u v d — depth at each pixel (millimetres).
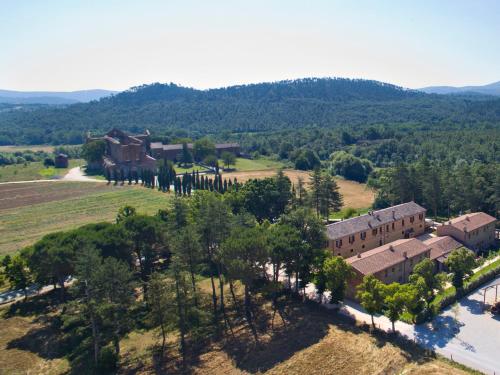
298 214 75625
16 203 156250
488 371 51125
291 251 68000
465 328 61844
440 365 52531
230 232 73688
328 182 115875
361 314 67312
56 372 56750
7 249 106562
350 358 54531
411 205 104625
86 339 63781
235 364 55531
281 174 122250
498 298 71062
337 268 65938
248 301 69938
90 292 59500
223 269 78062
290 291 76000
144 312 72000
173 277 61125
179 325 62000
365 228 90000
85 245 67500
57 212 142750
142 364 57781
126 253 76938
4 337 64688
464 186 113000
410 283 70750
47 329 67000
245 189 118000
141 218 84625
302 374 51906
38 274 72562
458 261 72188
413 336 59906
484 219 99688
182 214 87562
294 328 63344
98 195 166375
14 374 55938
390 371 51531
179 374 54500
